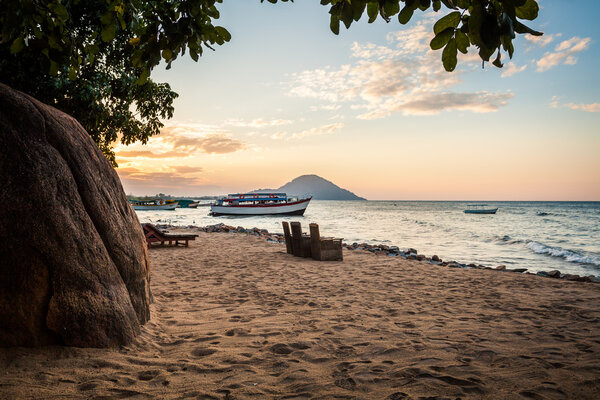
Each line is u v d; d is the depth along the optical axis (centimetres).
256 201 5675
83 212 380
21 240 326
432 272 977
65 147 388
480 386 307
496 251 1916
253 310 575
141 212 8144
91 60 301
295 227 1221
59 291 340
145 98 1175
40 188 343
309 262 1106
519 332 472
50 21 263
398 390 299
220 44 259
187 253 1262
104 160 459
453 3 165
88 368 318
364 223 4475
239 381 313
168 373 327
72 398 269
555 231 3400
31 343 326
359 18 191
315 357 376
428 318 540
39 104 388
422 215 7431
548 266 1438
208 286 754
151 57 252
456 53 172
